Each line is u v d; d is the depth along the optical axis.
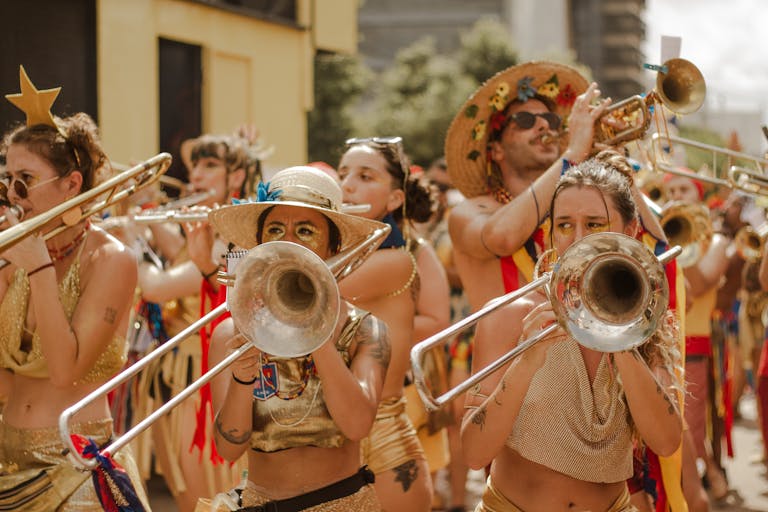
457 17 86.94
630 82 81.38
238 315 3.77
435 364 7.73
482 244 5.82
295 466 4.25
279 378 4.21
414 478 5.78
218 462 6.20
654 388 4.07
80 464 3.95
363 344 4.34
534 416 4.18
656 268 3.60
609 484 4.29
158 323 7.60
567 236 4.21
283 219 4.36
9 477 4.68
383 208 6.34
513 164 6.16
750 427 13.98
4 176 4.81
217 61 11.88
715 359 9.59
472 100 6.18
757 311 12.29
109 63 10.37
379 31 88.50
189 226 6.70
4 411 4.84
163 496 9.52
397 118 42.78
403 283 6.05
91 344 4.64
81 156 4.80
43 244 4.52
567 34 79.88
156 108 10.98
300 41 13.28
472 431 4.18
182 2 11.34
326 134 35.09
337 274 4.37
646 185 9.87
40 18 9.72
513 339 4.31
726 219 11.63
